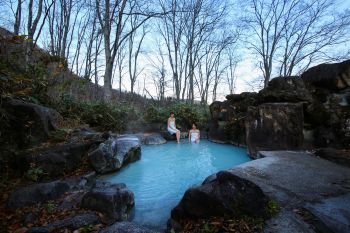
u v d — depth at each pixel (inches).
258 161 156.9
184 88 810.2
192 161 270.2
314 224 84.3
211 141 406.6
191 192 110.4
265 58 773.3
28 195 129.0
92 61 655.8
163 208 151.7
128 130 418.6
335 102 230.2
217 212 99.3
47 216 116.3
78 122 295.9
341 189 112.0
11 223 110.6
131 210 142.4
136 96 900.6
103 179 191.2
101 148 201.3
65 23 509.7
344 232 80.5
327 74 242.1
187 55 794.2
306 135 236.7
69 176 179.0
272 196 102.9
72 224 104.3
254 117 265.1
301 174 130.8
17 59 222.1
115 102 442.6
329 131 222.7
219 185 105.7
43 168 167.6
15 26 319.0
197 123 478.3
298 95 247.3
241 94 367.6
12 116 176.4
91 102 385.7
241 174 128.3
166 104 667.4
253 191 95.1
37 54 286.7
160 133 424.5
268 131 246.2
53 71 275.0
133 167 238.7
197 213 105.4
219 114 392.2
